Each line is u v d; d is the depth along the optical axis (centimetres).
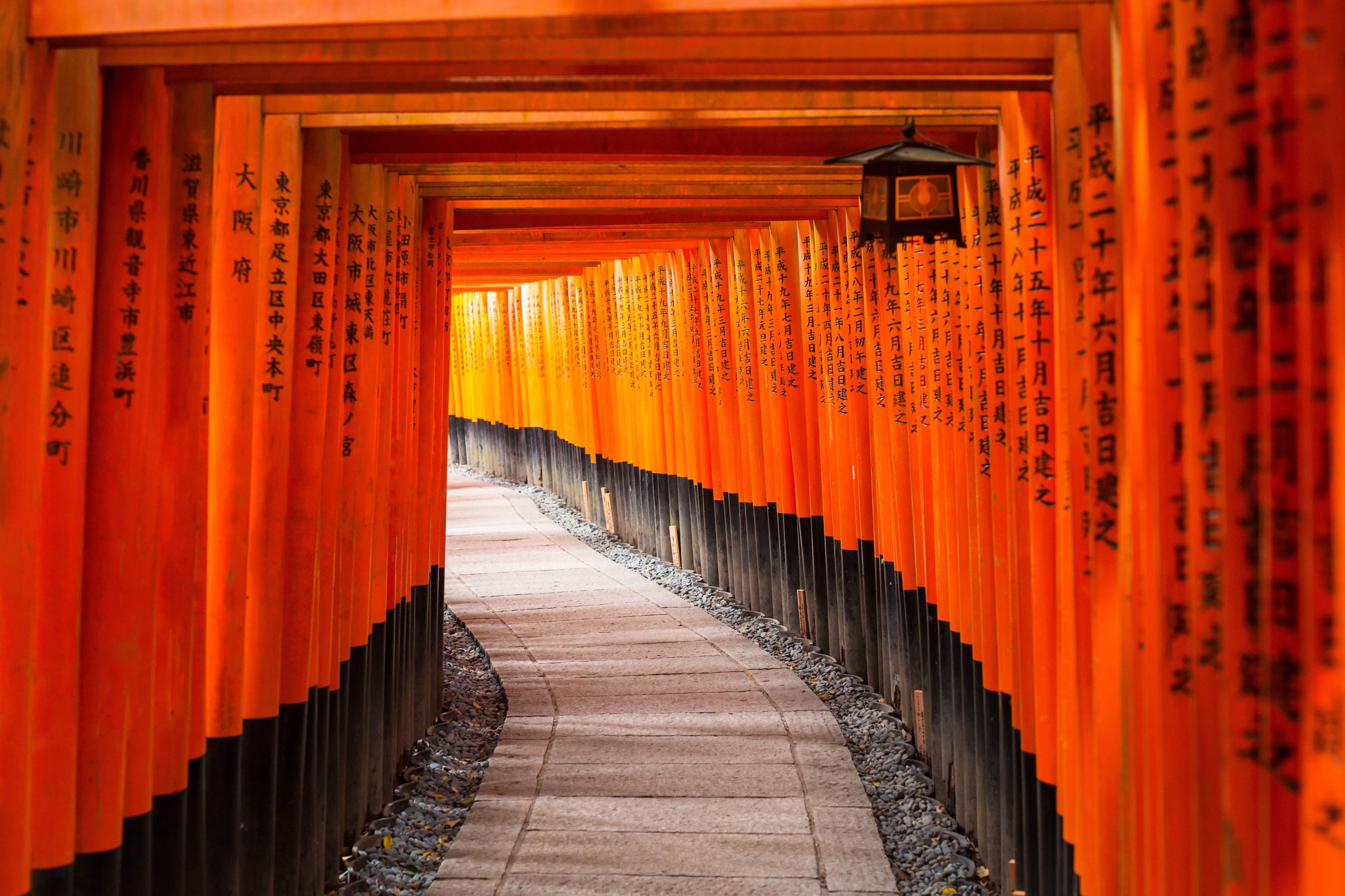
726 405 941
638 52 302
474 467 1950
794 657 798
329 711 465
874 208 339
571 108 398
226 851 381
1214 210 209
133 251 308
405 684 610
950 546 517
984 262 429
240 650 383
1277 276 185
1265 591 191
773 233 810
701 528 1014
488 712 715
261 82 340
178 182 330
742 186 610
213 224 376
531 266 1265
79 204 293
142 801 319
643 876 448
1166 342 237
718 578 1001
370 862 479
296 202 400
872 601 707
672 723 651
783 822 503
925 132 454
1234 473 200
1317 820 176
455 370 2056
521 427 1698
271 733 401
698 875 449
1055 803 373
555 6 257
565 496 1485
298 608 420
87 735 304
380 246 512
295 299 402
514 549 1222
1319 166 170
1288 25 182
